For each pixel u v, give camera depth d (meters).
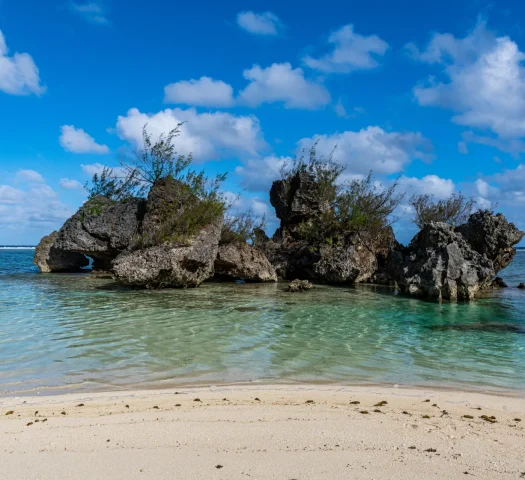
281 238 32.56
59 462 4.91
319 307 17.38
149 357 9.71
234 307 16.92
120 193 31.39
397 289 23.92
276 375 8.61
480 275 20.34
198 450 5.25
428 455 5.20
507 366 9.52
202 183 25.58
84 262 35.25
